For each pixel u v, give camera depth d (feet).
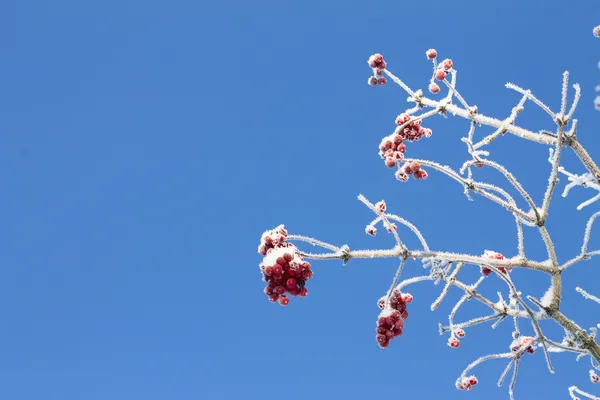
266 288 12.82
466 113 16.83
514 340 16.48
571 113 14.29
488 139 16.19
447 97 17.34
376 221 16.35
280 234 13.12
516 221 14.93
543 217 14.58
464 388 16.43
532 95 14.60
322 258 13.05
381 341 13.33
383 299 14.46
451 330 16.55
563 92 14.32
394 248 13.52
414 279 14.19
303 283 12.57
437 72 17.04
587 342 14.10
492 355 15.98
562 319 14.37
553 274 14.57
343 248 13.21
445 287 15.96
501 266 14.33
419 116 16.81
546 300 15.08
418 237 13.85
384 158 16.42
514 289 13.96
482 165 16.43
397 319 13.39
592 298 16.76
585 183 16.15
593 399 18.11
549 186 14.57
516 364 15.61
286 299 12.67
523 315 16.06
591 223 14.75
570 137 14.87
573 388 18.70
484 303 16.46
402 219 13.83
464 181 14.98
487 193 14.84
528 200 14.62
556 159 14.48
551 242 14.65
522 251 14.66
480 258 13.94
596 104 14.11
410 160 15.17
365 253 13.33
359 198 13.58
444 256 13.48
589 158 14.89
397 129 16.65
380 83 18.30
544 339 14.03
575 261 14.67
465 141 15.98
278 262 12.38
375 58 17.84
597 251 14.71
